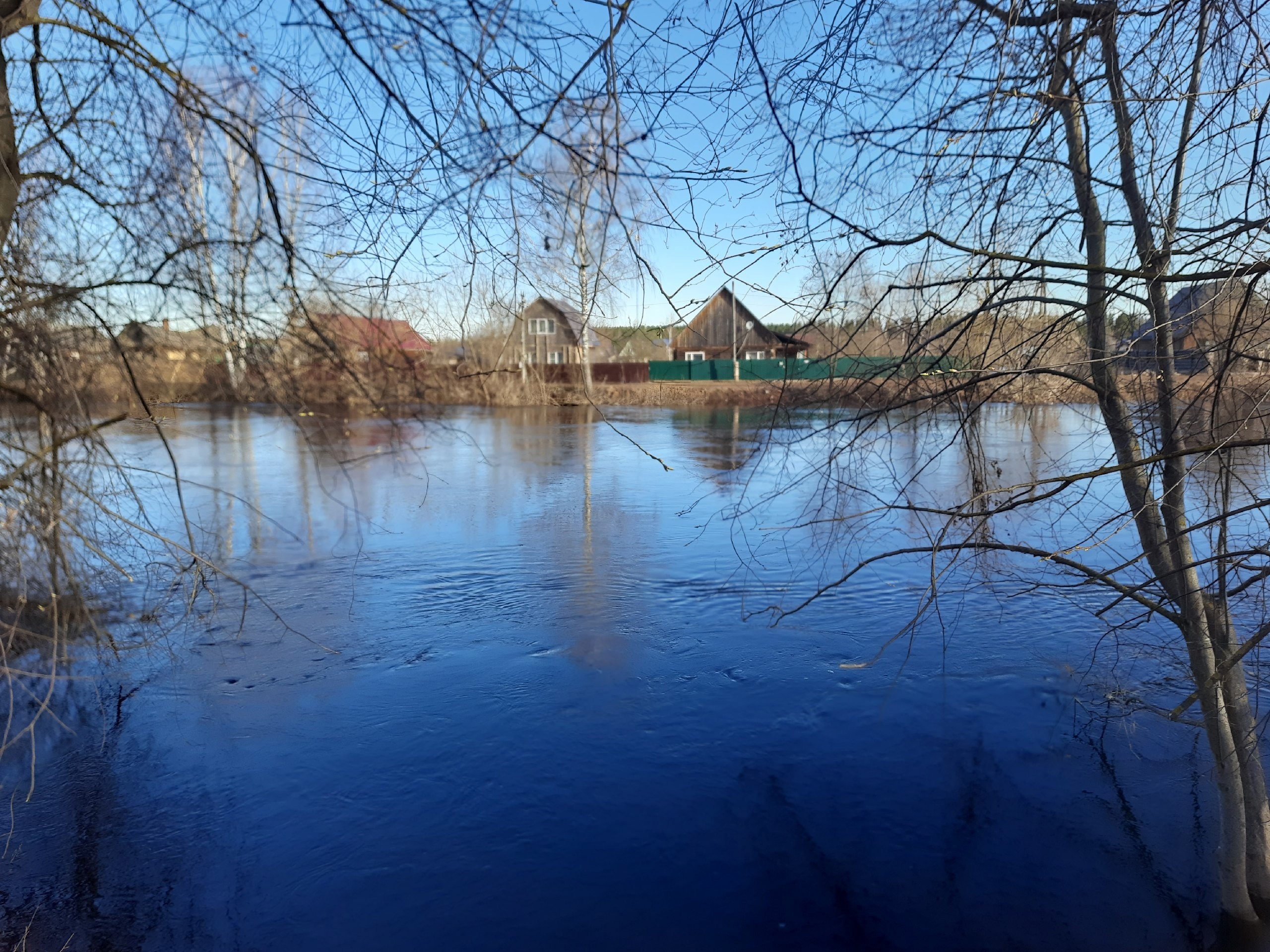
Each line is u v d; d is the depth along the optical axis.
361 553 11.33
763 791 5.58
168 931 4.32
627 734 6.33
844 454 4.26
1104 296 3.67
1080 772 5.75
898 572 10.05
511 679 7.29
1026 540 7.34
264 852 4.99
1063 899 4.55
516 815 5.32
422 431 4.54
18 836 5.11
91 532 5.00
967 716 6.53
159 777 5.75
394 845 5.04
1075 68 3.35
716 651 7.87
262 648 7.93
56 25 3.58
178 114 3.58
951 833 5.13
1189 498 4.31
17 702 6.61
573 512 13.84
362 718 6.59
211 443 22.12
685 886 4.68
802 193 3.18
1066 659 7.46
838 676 7.29
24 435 3.99
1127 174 3.67
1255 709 5.21
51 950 4.21
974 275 3.63
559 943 4.23
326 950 4.21
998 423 4.70
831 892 4.60
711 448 22.16
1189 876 4.74
